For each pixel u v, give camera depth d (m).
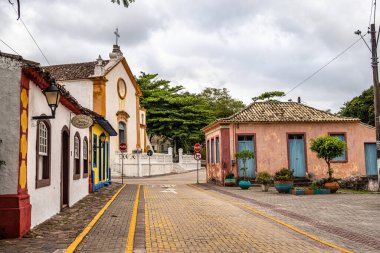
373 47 20.47
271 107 28.62
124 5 8.05
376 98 20.48
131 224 10.45
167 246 7.94
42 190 10.65
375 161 27.00
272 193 20.20
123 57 40.62
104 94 36.84
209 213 12.68
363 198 17.16
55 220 11.04
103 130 23.61
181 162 48.38
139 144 44.09
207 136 31.88
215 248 7.78
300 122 26.56
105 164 24.94
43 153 10.90
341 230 9.71
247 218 11.64
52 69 39.69
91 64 39.50
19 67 8.91
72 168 14.76
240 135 26.31
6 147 8.77
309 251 7.53
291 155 26.52
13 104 8.86
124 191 21.11
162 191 21.30
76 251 7.45
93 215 12.02
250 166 26.16
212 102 69.00
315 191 19.47
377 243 8.25
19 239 8.45
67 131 13.86
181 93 58.97
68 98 12.45
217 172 27.91
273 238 8.75
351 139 26.86
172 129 52.12
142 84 55.38
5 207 8.61
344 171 26.50
